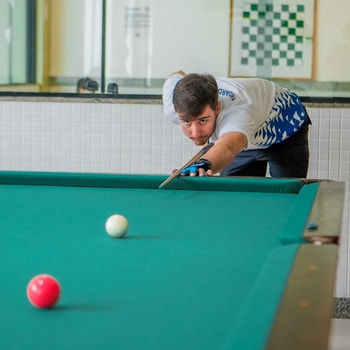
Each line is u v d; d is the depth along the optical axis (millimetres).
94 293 1624
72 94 4852
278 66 4742
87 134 4852
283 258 1750
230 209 2691
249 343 1227
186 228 2357
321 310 1368
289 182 3016
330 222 2158
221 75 4766
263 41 4734
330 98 4715
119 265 1878
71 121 4852
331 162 4738
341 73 4707
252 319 1337
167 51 4777
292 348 1201
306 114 4230
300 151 4211
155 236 2244
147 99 4797
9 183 3207
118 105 4812
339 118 4715
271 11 4711
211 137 3682
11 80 4867
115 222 2197
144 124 4812
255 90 3797
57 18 4820
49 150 4879
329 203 2516
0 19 4848
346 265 4742
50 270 1827
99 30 4801
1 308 1511
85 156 4863
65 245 2109
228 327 1397
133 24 4777
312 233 1992
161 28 4770
